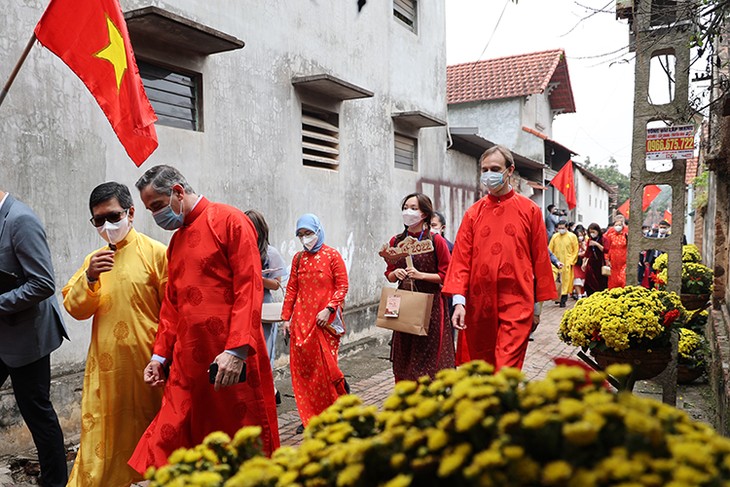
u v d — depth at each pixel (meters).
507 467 1.17
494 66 20.23
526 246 3.94
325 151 7.96
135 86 3.66
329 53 8.05
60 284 4.75
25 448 4.55
